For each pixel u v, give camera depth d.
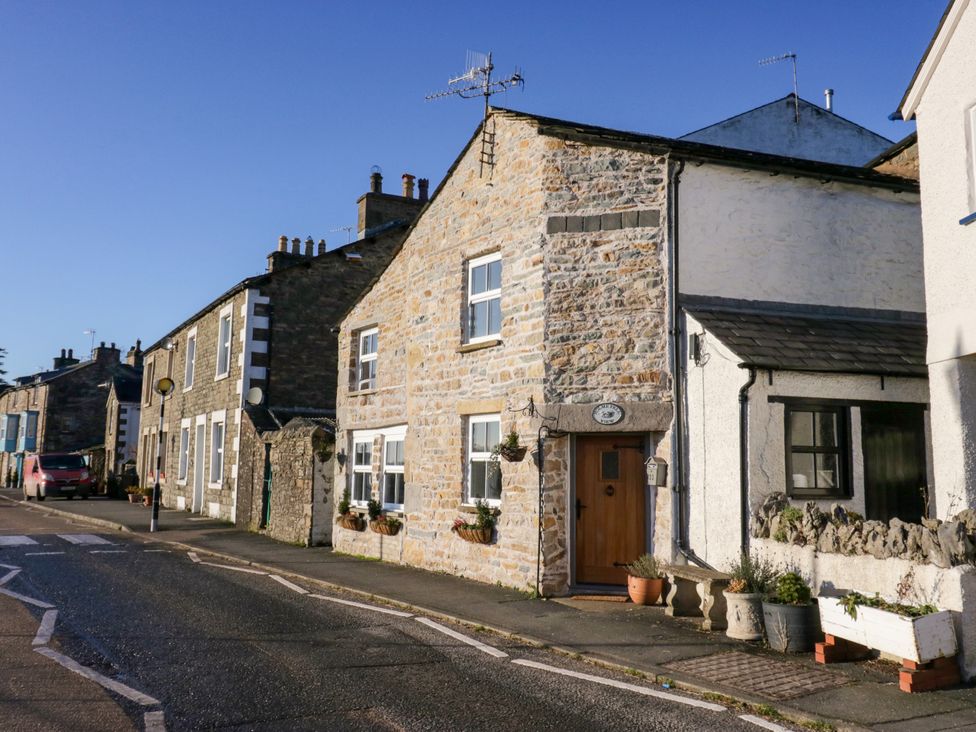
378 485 14.95
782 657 7.37
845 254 11.48
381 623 8.91
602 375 10.56
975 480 8.34
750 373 9.07
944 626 6.43
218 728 5.39
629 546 10.47
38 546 15.18
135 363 47.41
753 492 9.04
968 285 8.30
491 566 11.49
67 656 7.15
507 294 11.61
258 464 19.48
